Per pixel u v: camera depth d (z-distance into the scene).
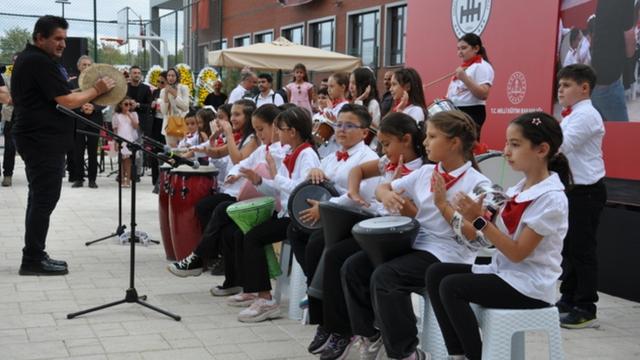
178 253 5.48
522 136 2.90
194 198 5.37
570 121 4.25
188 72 12.41
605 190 4.37
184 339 3.93
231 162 5.63
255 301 4.33
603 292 5.14
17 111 5.14
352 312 3.37
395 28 14.45
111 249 6.30
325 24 16.83
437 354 3.21
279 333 4.08
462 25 6.20
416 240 3.32
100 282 5.14
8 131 10.34
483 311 2.96
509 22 5.64
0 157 14.70
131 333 4.01
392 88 4.98
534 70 5.43
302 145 4.34
